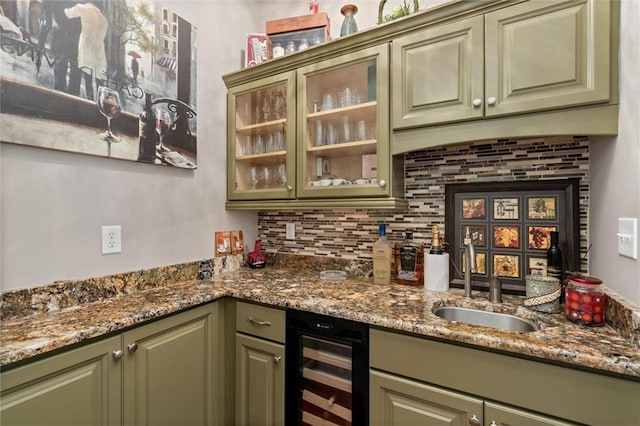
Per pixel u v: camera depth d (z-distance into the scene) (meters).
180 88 1.67
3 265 1.06
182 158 1.68
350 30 1.64
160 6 1.57
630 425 0.79
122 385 1.10
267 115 1.93
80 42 1.25
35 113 1.12
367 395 1.17
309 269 2.02
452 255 1.57
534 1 1.13
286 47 1.83
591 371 0.83
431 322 1.06
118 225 1.41
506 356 0.93
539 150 1.40
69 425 0.96
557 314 1.15
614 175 1.04
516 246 1.43
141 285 1.48
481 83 1.22
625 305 0.91
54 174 1.20
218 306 1.51
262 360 1.43
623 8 0.98
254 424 1.45
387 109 1.45
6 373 0.83
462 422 0.99
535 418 0.89
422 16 1.35
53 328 1.00
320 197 1.65
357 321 1.18
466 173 1.55
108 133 1.34
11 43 1.07
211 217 1.88
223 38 1.96
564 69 1.08
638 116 0.88
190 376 1.37
